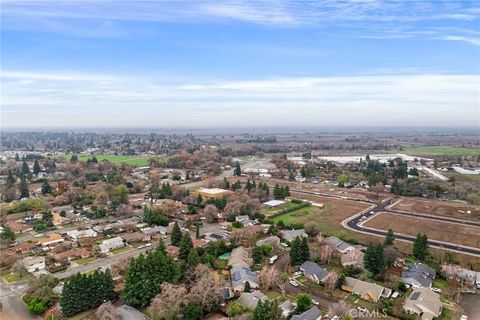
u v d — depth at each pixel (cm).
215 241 12825
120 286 9825
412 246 12962
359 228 15138
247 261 11162
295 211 18025
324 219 16538
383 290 9262
